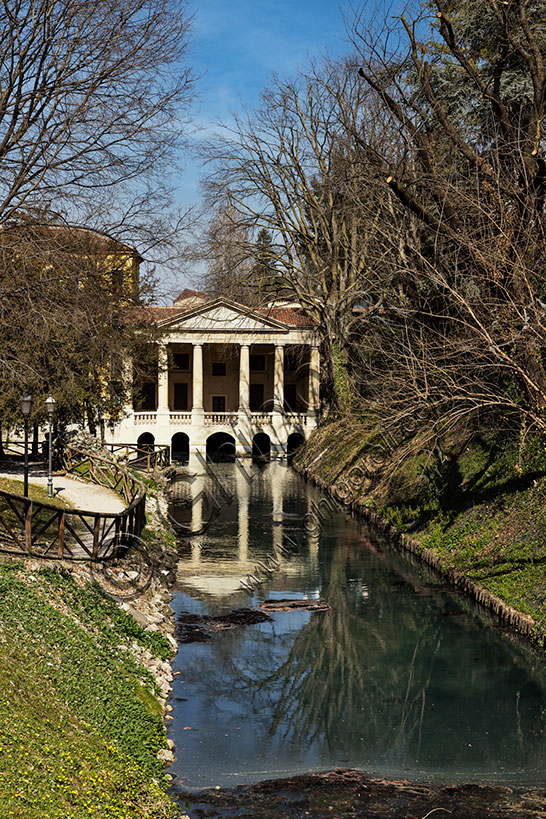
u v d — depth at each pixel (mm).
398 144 27422
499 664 17859
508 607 20453
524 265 19969
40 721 10820
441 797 12219
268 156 53250
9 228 19281
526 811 11805
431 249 24688
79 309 19562
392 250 28516
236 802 11758
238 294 58781
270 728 14570
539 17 25062
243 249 55406
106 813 9203
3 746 9492
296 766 13164
